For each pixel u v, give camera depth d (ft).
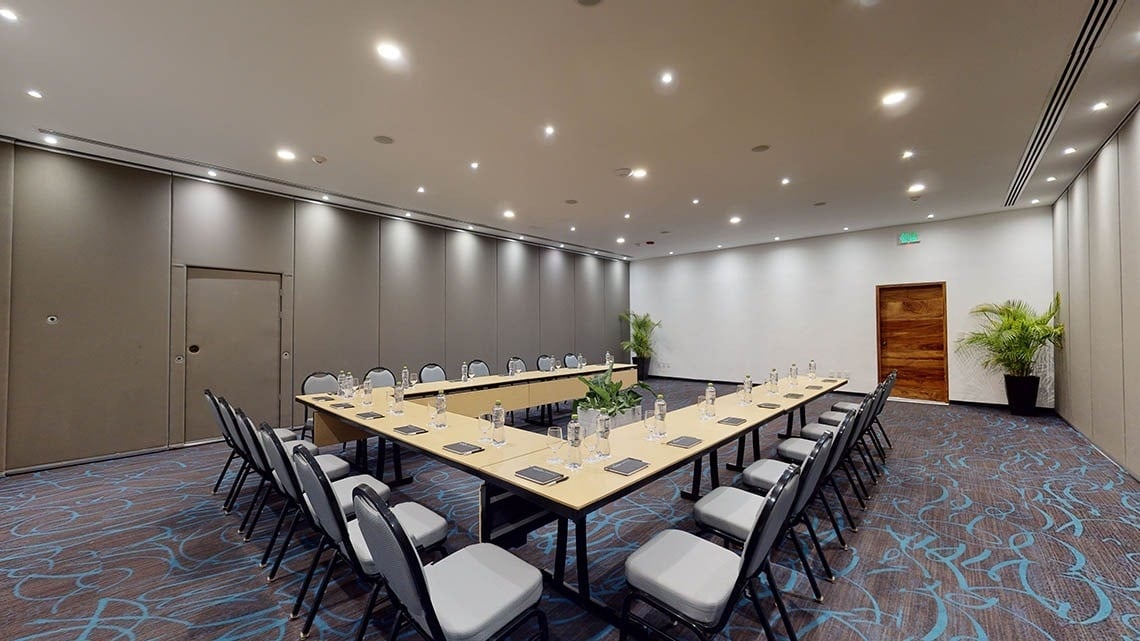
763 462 9.39
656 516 10.69
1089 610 7.10
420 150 14.44
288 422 19.57
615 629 6.72
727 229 26.48
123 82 10.43
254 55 9.42
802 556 7.46
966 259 24.09
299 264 20.06
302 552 9.07
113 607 7.31
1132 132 12.16
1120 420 13.62
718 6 8.06
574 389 21.49
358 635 5.85
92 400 15.07
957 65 9.87
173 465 14.71
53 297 14.42
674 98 11.23
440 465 14.70
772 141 13.76
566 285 32.89
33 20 8.28
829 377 18.57
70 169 14.70
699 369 34.35
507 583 5.23
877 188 18.58
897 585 7.81
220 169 16.26
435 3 7.95
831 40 9.01
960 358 24.34
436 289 25.21
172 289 16.69
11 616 7.09
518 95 11.05
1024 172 16.83
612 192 19.03
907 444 16.75
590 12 8.20
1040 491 11.98
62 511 11.03
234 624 6.88
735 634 6.59
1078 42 9.04
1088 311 16.52
